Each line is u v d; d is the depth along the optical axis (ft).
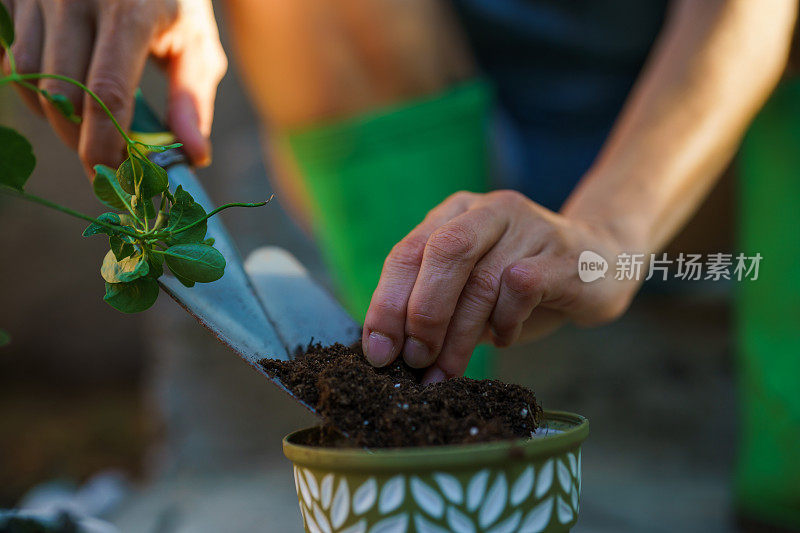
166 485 4.31
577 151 3.93
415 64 3.31
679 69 2.65
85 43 2.26
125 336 7.63
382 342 2.08
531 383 4.54
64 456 5.49
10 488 4.98
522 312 2.17
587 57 3.74
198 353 4.79
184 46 2.41
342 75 3.27
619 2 3.56
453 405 1.94
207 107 2.43
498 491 1.80
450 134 3.26
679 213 2.60
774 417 3.06
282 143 3.61
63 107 1.93
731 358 4.34
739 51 2.63
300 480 1.88
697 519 3.35
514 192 2.29
